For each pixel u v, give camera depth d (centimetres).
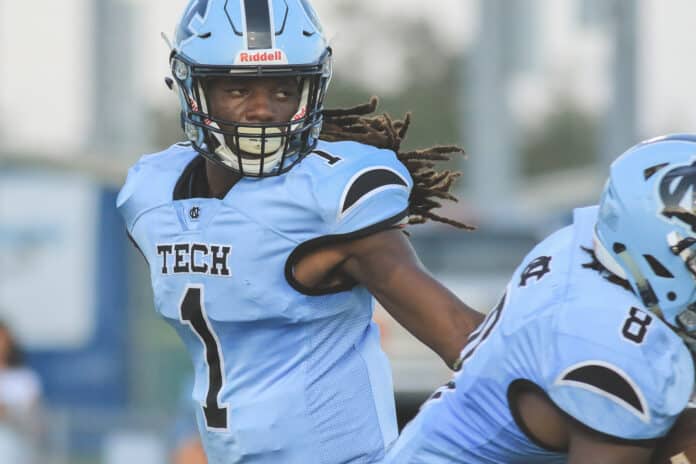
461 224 1235
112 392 3831
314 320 1127
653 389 938
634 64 4709
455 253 3572
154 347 3853
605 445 949
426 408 1068
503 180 4916
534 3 4888
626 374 938
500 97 4909
